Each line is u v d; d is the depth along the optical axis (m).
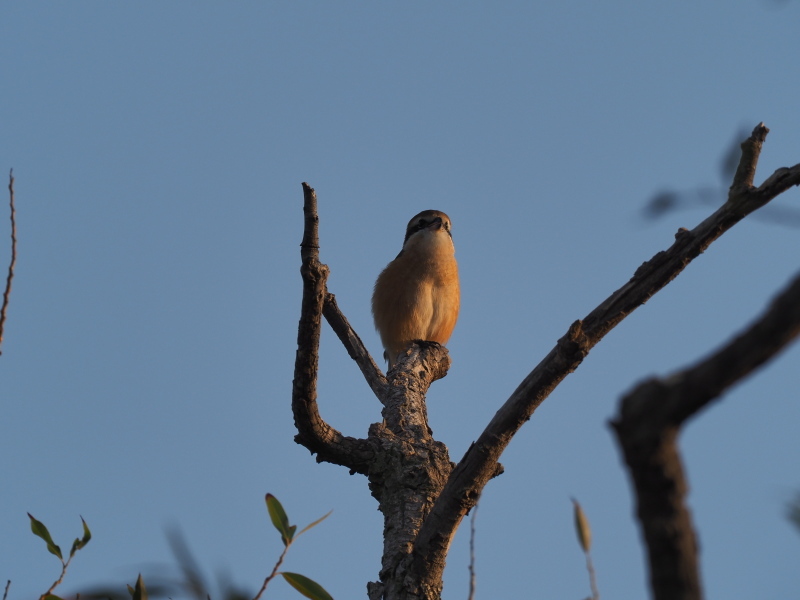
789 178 7.88
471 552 6.80
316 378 10.06
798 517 4.75
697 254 8.33
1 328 7.86
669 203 5.56
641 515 3.82
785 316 3.42
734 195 8.09
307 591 6.95
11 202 8.20
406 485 10.34
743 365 3.50
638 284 8.49
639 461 3.71
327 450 10.53
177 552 6.45
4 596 6.45
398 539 9.79
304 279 9.36
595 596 5.87
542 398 8.80
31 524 7.49
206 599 6.46
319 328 9.72
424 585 9.26
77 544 7.45
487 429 8.95
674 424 3.64
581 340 8.50
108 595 7.03
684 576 3.75
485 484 9.11
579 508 6.12
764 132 8.08
